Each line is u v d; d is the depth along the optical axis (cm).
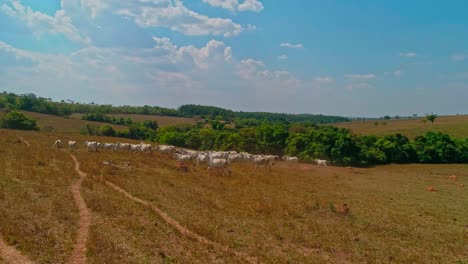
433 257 1355
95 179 2377
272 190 2527
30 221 1414
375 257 1324
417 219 1906
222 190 2397
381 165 6188
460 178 4138
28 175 2319
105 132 10038
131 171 2859
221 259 1186
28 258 1097
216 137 8088
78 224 1441
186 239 1355
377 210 2084
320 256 1305
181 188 2328
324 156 6153
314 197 2373
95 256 1123
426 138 6788
